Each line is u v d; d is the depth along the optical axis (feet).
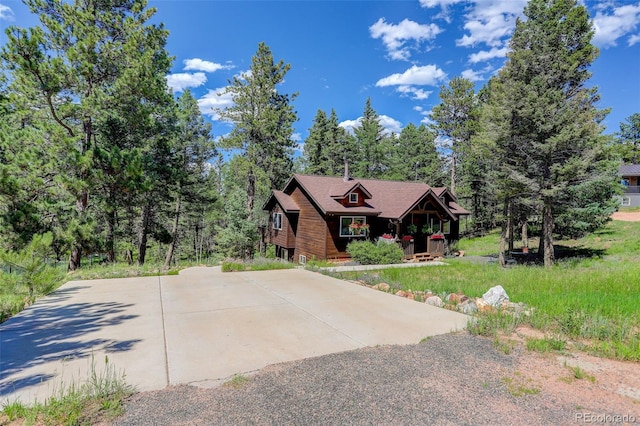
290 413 9.22
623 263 45.37
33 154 36.94
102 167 41.04
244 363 12.84
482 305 20.89
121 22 44.27
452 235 70.95
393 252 52.26
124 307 21.30
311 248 60.18
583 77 48.70
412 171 125.18
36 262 23.82
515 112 48.93
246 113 74.28
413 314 19.83
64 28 40.75
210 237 110.73
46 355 13.57
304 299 23.67
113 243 51.06
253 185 80.02
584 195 54.08
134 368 12.36
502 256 52.39
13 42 33.55
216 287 27.84
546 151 47.55
